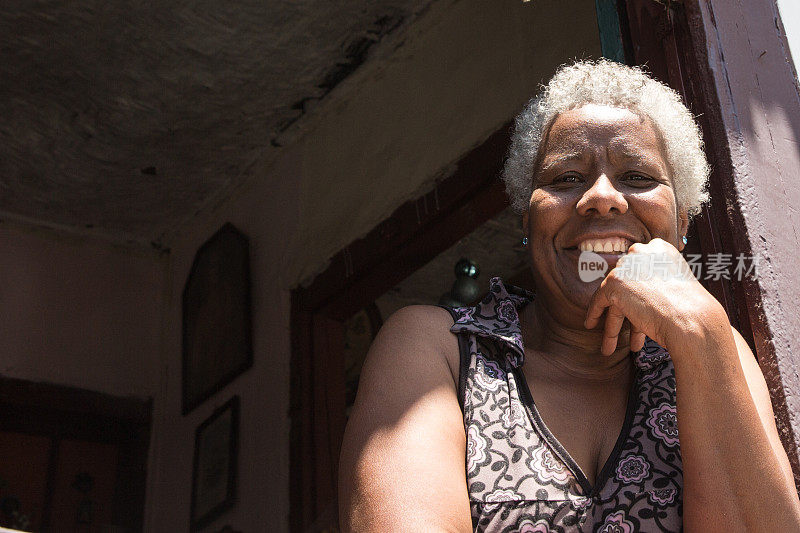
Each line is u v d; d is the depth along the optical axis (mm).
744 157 1787
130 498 4949
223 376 4637
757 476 1090
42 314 5047
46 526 4691
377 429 1171
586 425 1262
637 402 1276
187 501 4672
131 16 3828
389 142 4016
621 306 1207
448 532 1066
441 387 1235
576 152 1373
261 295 4574
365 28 4008
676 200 1428
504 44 3516
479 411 1238
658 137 1406
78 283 5223
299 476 3938
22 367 4879
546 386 1309
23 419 4867
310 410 4078
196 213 5266
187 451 4840
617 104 1413
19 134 4508
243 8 3820
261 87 4281
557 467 1178
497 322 1363
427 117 3830
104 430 5074
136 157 4711
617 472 1186
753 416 1121
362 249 3984
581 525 1135
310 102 4438
